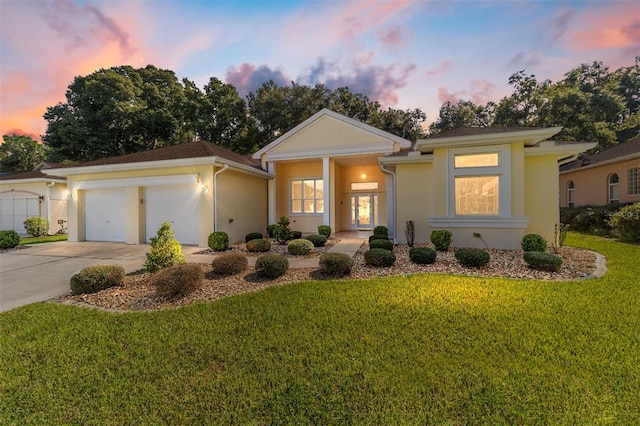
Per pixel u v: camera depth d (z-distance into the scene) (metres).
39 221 15.00
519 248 8.21
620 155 14.27
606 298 4.57
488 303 4.43
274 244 10.73
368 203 16.16
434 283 5.47
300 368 2.81
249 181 12.88
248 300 4.79
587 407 2.22
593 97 20.91
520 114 24.38
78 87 23.42
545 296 4.70
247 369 2.82
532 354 2.99
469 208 8.68
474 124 28.98
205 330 3.73
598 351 3.03
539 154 8.56
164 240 6.59
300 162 14.94
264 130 26.27
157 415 2.25
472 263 6.52
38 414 2.29
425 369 2.75
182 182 10.71
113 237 11.86
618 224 10.37
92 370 2.89
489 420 2.12
